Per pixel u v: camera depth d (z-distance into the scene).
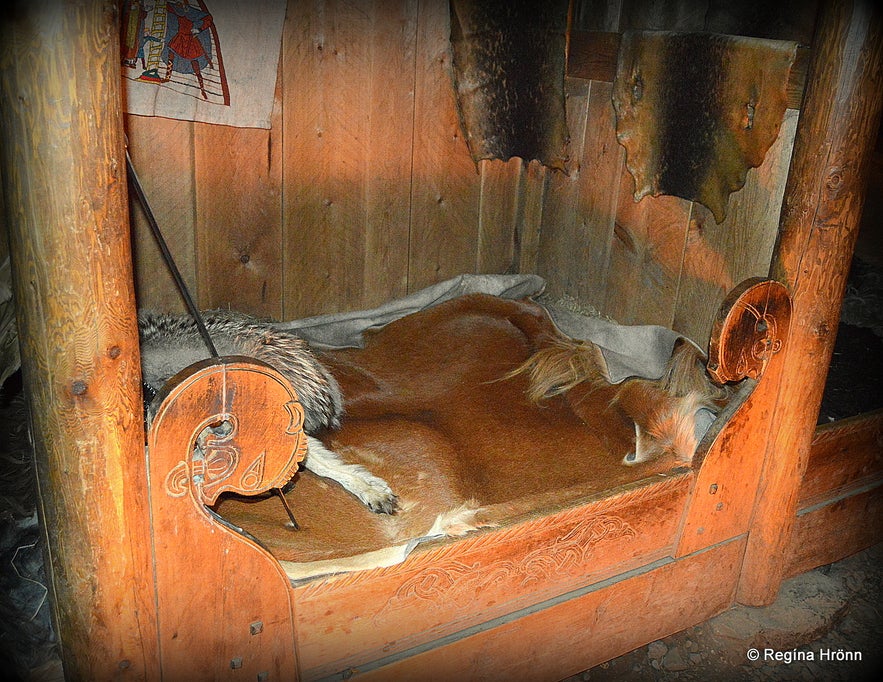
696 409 2.57
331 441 2.59
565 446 2.66
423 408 2.86
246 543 1.64
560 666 2.22
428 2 3.04
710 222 2.82
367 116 3.09
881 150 3.29
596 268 3.38
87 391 1.42
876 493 2.71
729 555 2.42
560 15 2.85
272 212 3.05
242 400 1.53
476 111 3.20
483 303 3.33
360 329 3.25
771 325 2.13
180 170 2.82
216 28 2.67
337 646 1.84
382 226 3.30
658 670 2.37
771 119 2.39
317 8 2.85
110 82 1.31
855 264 3.48
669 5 2.85
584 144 3.31
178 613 1.63
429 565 1.87
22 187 1.31
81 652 1.58
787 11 2.45
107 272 1.38
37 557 1.87
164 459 1.51
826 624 2.51
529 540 2.00
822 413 2.65
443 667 2.00
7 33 1.24
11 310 2.30
